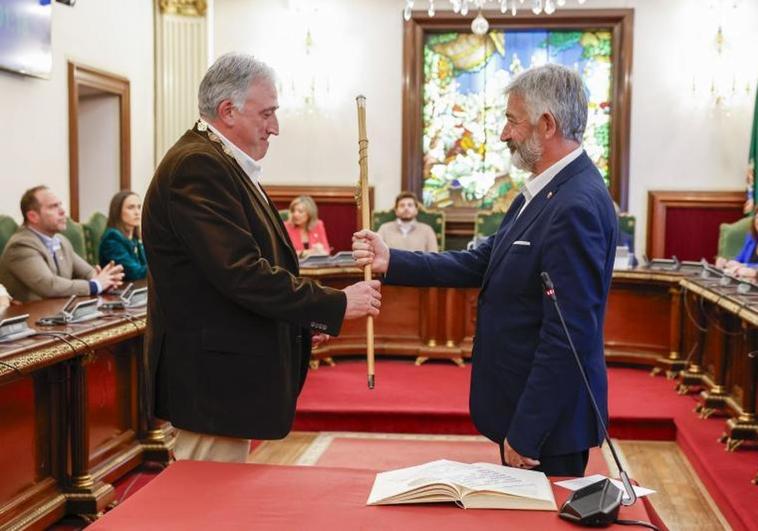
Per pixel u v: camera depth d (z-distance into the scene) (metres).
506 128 2.27
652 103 8.48
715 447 4.51
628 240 7.50
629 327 6.44
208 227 2.14
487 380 2.28
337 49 8.70
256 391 2.26
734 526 3.64
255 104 2.32
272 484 1.80
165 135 8.28
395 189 8.76
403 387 5.82
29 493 3.24
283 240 2.42
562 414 2.11
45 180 6.28
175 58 8.27
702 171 8.45
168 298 2.26
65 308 3.62
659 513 3.90
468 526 1.59
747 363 4.50
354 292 2.24
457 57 8.67
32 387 3.28
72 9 6.61
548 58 8.59
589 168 2.22
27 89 6.02
